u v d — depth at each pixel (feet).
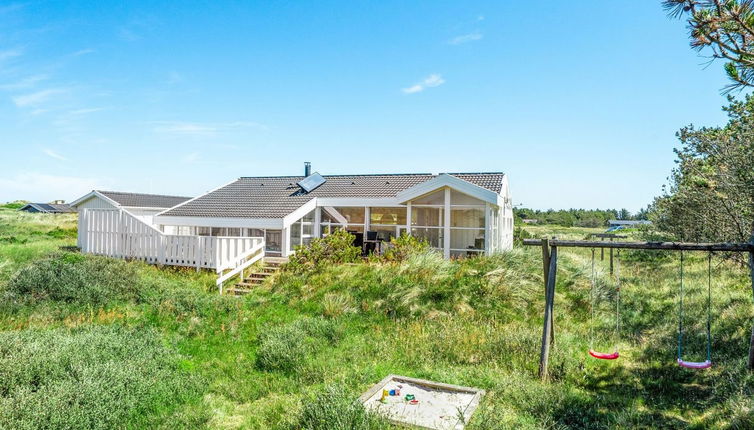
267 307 40.09
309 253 48.70
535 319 35.88
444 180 55.36
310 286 43.75
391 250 50.19
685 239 48.98
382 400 21.30
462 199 56.29
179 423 19.81
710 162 38.55
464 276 41.65
